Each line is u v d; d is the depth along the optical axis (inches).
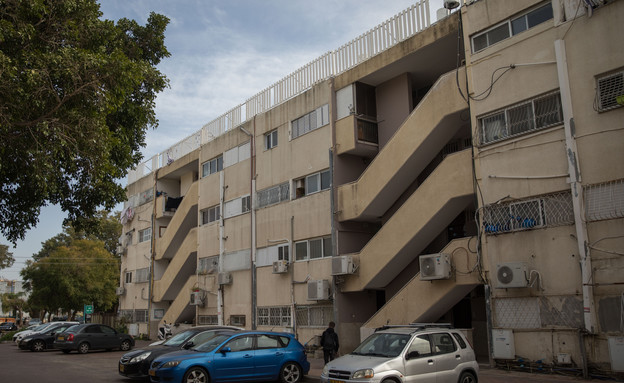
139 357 538.0
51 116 449.4
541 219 527.8
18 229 534.6
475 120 600.7
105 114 492.1
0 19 425.4
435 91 661.9
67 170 498.3
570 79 517.0
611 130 482.3
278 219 904.3
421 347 398.3
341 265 741.3
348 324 767.1
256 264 946.7
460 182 614.5
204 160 1169.4
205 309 1086.4
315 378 534.9
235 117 1085.1
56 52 459.2
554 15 535.8
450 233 762.8
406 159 689.6
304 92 883.4
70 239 2518.5
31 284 1884.8
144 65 607.8
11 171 467.5
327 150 820.0
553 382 457.1
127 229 1573.6
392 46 748.6
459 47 680.4
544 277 518.6
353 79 805.9
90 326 961.5
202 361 468.4
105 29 537.0
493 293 560.7
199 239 1143.0
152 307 1347.2
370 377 361.4
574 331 488.7
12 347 1178.0
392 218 701.9
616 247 466.3
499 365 545.0
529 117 553.0
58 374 604.1
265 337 520.1
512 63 571.2
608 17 495.5
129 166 608.7
